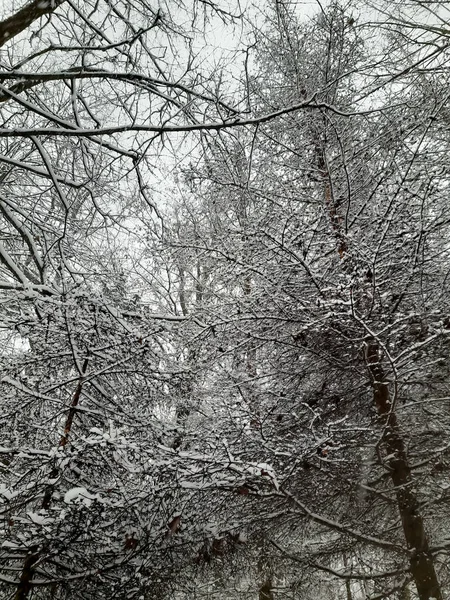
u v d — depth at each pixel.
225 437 4.01
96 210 5.77
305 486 4.33
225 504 4.32
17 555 3.62
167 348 5.78
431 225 4.18
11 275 6.63
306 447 3.74
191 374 4.77
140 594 3.63
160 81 4.40
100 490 3.84
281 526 4.70
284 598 5.39
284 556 4.57
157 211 5.41
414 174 4.46
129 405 4.68
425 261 4.14
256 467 3.40
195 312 5.19
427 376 4.12
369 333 3.78
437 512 4.30
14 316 4.41
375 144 4.97
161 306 6.98
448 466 3.97
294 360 4.75
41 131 4.07
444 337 3.82
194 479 3.83
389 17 5.30
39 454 3.48
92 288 5.06
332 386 4.89
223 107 4.77
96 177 5.06
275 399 4.70
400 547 4.05
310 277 4.43
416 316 3.92
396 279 4.34
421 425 4.54
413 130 4.47
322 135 5.36
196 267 6.38
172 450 3.65
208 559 4.07
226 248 4.73
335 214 5.07
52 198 6.94
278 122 5.52
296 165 5.53
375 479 4.47
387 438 4.20
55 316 4.13
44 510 3.33
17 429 3.94
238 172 5.55
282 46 5.83
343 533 4.36
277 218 4.58
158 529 3.75
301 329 3.88
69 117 6.44
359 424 4.43
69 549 3.49
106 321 4.37
